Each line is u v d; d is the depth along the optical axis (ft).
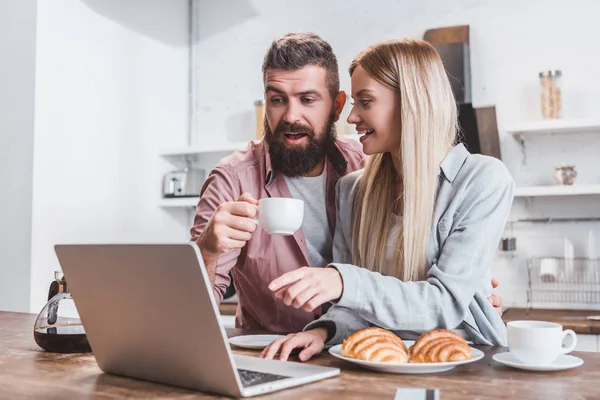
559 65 11.69
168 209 13.91
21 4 10.73
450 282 4.66
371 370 3.85
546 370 3.76
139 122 13.02
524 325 4.11
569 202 11.56
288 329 6.64
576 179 11.44
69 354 4.55
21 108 10.66
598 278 11.32
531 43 11.89
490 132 11.26
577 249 11.46
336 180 6.61
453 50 11.45
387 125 5.44
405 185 5.25
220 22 14.47
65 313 4.59
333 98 6.35
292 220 4.35
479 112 11.36
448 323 4.60
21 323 6.15
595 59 11.50
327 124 6.30
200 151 13.17
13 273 10.55
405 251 5.23
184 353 3.35
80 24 11.54
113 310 3.64
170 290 3.26
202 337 3.21
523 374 3.71
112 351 3.78
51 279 10.78
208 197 6.54
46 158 10.74
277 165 6.49
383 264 5.66
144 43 13.23
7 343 5.01
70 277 3.84
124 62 12.64
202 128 14.52
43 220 10.66
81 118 11.53
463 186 5.18
